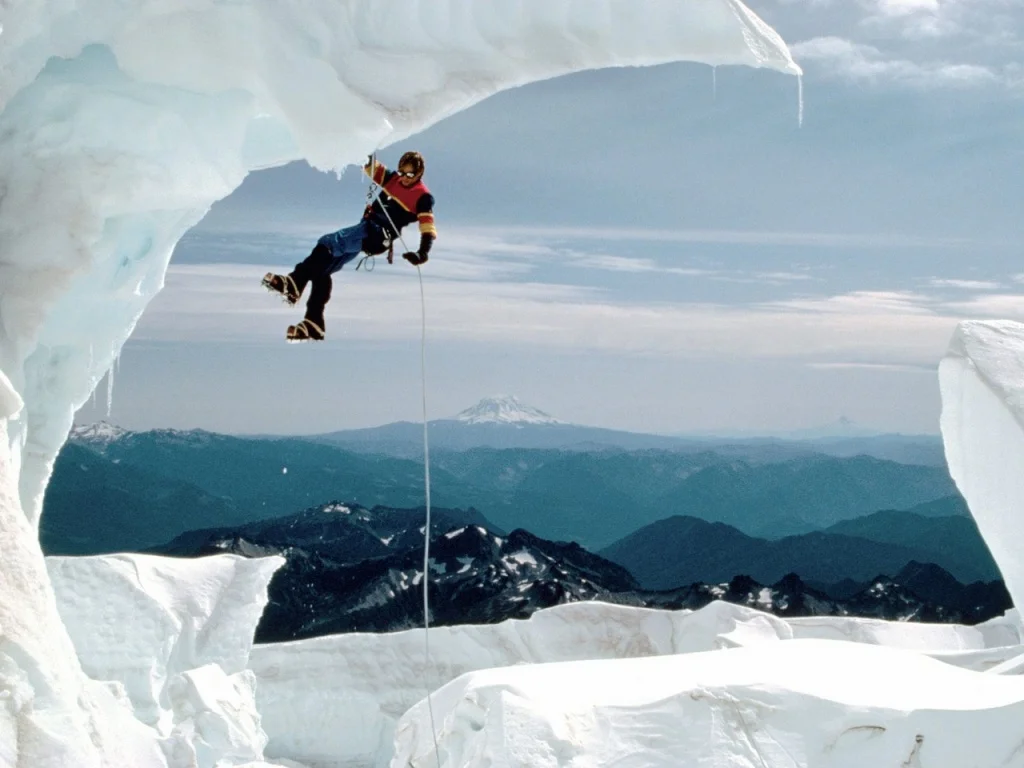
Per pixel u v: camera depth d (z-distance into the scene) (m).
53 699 5.93
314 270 8.68
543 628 16.56
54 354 8.79
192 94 7.99
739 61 7.12
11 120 7.79
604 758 8.24
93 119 7.87
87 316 8.79
